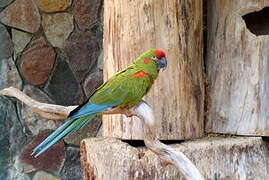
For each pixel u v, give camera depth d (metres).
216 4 4.13
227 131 4.05
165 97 3.84
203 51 4.21
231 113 4.04
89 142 3.87
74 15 5.41
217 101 4.11
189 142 3.86
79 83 5.45
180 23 3.88
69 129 3.13
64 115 3.58
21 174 5.51
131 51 3.82
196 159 3.62
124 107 3.25
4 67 5.39
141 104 3.25
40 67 5.43
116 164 3.62
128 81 3.19
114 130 3.92
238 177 3.70
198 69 4.04
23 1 5.37
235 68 4.02
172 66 3.86
